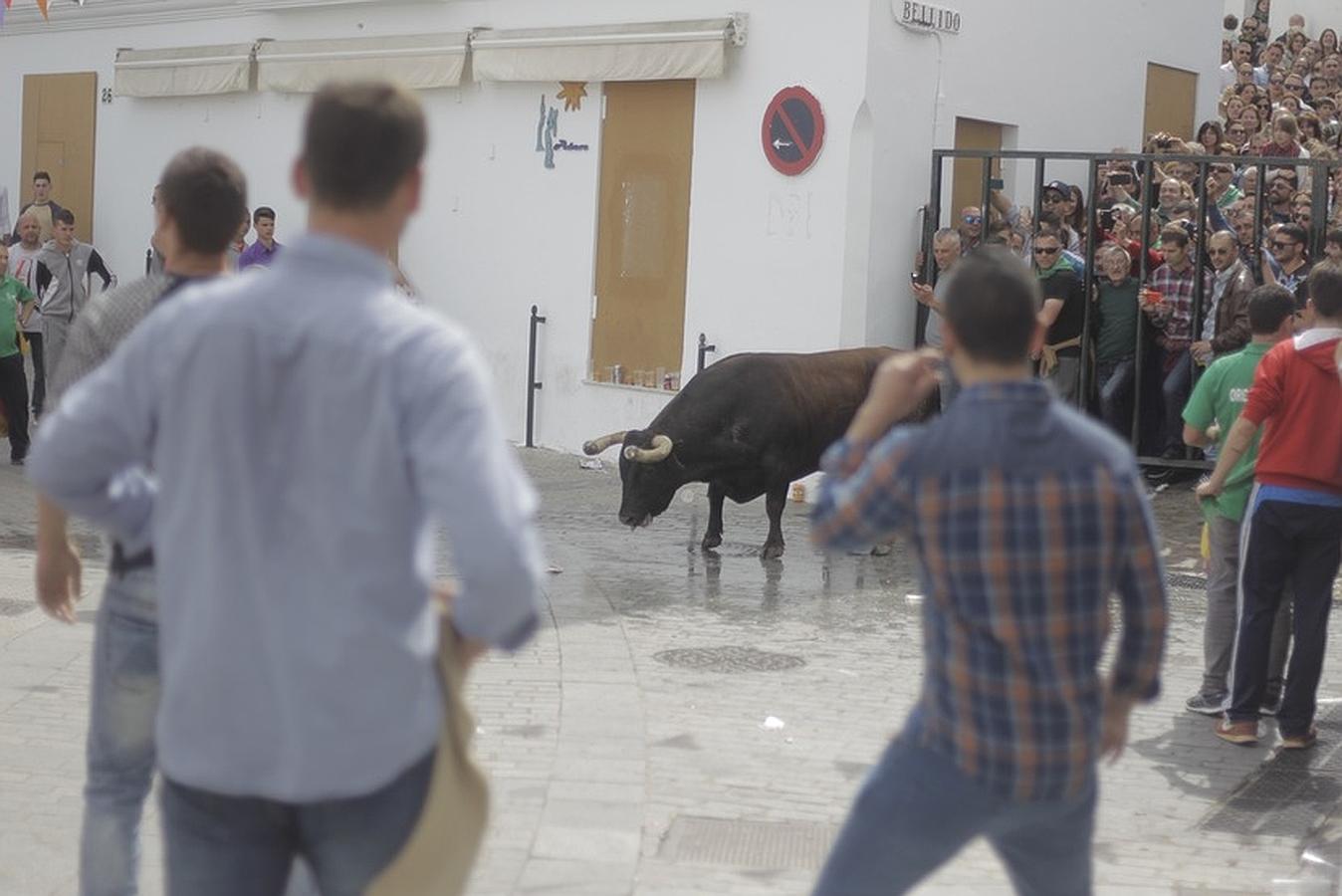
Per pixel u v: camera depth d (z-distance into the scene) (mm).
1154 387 15094
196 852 3326
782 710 8500
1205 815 7156
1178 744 8156
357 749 3184
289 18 19875
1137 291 14867
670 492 12305
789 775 7453
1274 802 7332
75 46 22594
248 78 20016
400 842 3293
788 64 15477
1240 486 8305
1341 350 7012
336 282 3248
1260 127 18312
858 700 8734
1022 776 3773
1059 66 17250
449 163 18281
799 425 12336
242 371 3197
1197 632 10492
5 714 7840
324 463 3170
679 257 16406
